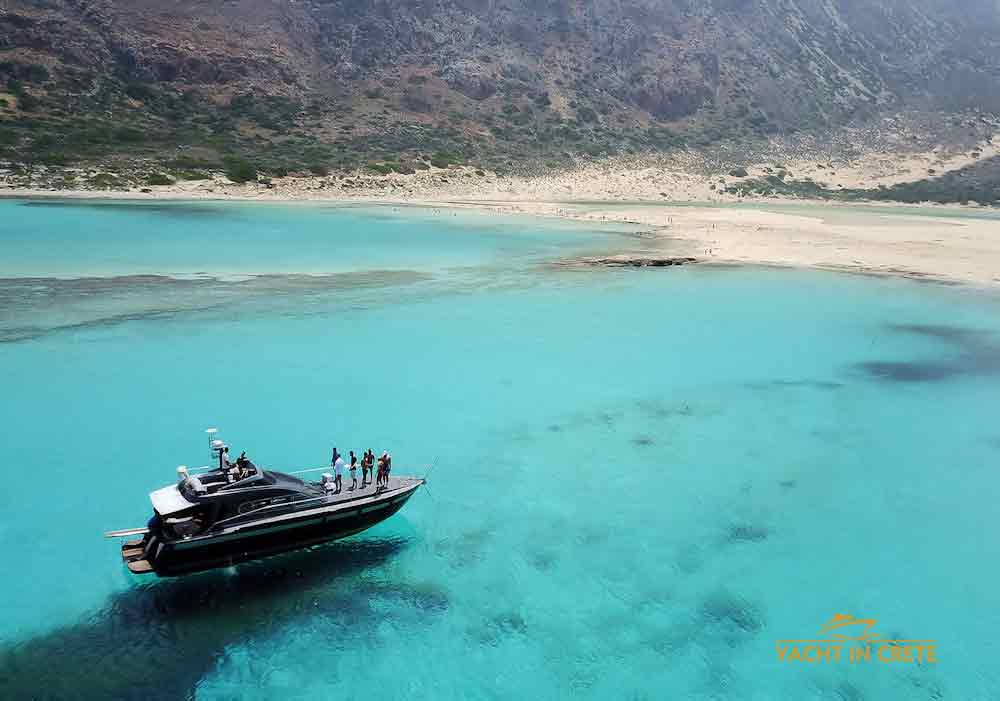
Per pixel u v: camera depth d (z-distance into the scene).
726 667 14.62
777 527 20.00
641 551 18.61
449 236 70.06
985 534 19.92
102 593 16.16
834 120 182.88
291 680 13.92
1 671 13.81
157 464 22.12
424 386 29.77
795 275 56.00
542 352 34.84
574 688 13.92
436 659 14.59
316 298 43.41
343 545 18.33
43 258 50.03
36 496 20.12
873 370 33.97
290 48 151.50
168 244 58.28
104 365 30.58
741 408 28.78
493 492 21.42
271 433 24.67
